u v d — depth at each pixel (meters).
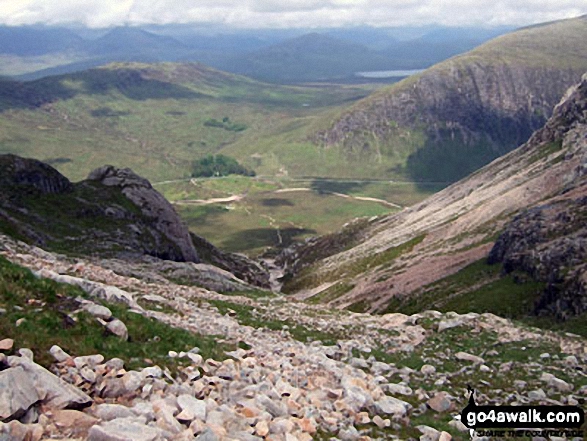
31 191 97.19
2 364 12.12
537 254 81.88
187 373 15.81
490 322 35.06
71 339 15.34
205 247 155.25
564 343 30.78
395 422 17.16
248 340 25.81
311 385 18.47
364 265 161.38
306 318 38.06
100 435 10.47
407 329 35.22
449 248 134.12
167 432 11.28
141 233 104.44
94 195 110.50
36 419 10.96
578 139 169.25
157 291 36.06
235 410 13.96
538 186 149.25
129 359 15.49
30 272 19.27
